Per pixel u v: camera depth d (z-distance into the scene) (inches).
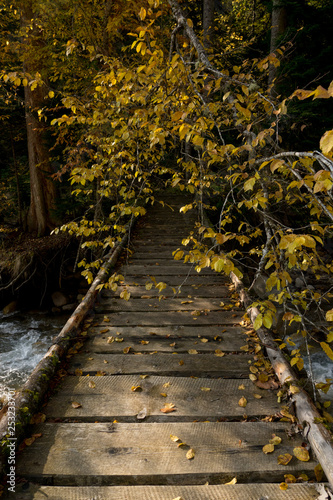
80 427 93.7
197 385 113.2
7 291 400.5
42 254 411.8
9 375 242.2
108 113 154.5
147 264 251.0
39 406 101.1
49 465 81.0
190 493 74.9
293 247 58.3
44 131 412.8
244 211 323.3
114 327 155.0
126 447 86.8
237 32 477.1
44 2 320.8
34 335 315.3
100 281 196.7
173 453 85.2
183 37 248.5
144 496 74.0
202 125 94.0
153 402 104.8
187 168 138.9
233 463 82.2
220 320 160.9
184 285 207.2
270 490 75.6
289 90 261.0
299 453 84.1
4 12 441.7
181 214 427.5
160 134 106.2
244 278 266.5
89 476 78.4
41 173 465.7
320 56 266.5
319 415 92.0
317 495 74.2
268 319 83.3
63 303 383.2
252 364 125.5
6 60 415.5
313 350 197.5
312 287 245.3
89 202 458.0
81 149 242.8
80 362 126.9
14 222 546.9
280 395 106.0
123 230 140.2
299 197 101.7
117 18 304.5
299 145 270.4
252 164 83.6
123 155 144.9
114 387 111.8
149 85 128.7
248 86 98.3
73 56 322.3
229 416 98.9
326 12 282.8
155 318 163.6
